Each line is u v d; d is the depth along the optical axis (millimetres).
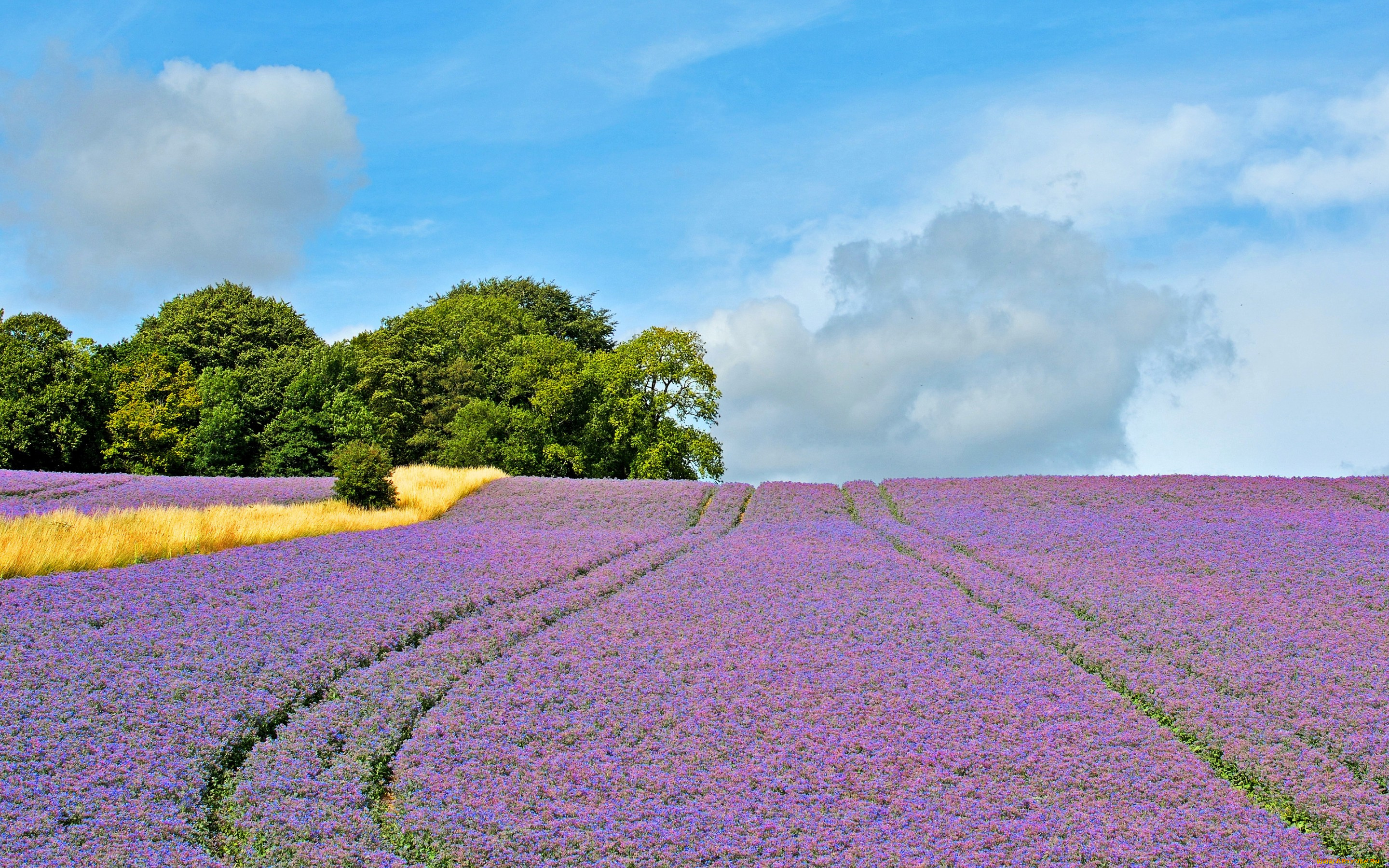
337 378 63812
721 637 18953
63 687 14367
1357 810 12367
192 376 63125
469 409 60438
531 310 79812
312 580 21625
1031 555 26531
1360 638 18797
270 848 11008
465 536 28719
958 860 11102
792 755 13875
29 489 38094
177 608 18672
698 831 11727
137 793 11742
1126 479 40500
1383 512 33656
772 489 42281
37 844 10445
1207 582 23156
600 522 34500
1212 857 11250
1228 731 14594
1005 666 17438
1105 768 13516
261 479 43875
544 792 12617
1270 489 37156
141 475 44156
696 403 60562
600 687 16109
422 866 10914
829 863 11062
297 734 13734
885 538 30656
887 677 16859
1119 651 18078
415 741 13812
